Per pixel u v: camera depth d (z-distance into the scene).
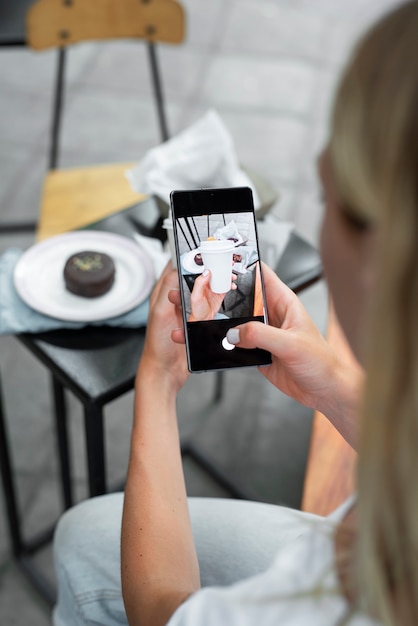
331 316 1.28
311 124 2.88
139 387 0.87
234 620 0.46
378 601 0.43
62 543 0.96
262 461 1.77
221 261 0.85
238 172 1.26
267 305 0.88
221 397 1.89
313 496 1.03
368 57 0.37
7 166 2.56
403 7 0.37
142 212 1.32
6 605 1.46
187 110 2.90
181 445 1.75
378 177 0.37
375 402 0.38
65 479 1.45
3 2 2.17
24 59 3.09
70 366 1.04
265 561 0.89
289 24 3.45
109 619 0.92
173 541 0.73
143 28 1.78
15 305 1.10
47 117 2.80
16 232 2.30
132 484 0.78
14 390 1.87
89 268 1.12
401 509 0.40
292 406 1.90
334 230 0.42
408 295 0.36
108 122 2.81
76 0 1.70
